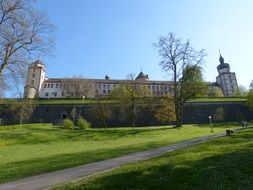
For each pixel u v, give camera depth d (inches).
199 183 481.4
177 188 460.4
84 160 869.2
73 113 3341.5
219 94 4913.9
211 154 759.1
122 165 698.8
